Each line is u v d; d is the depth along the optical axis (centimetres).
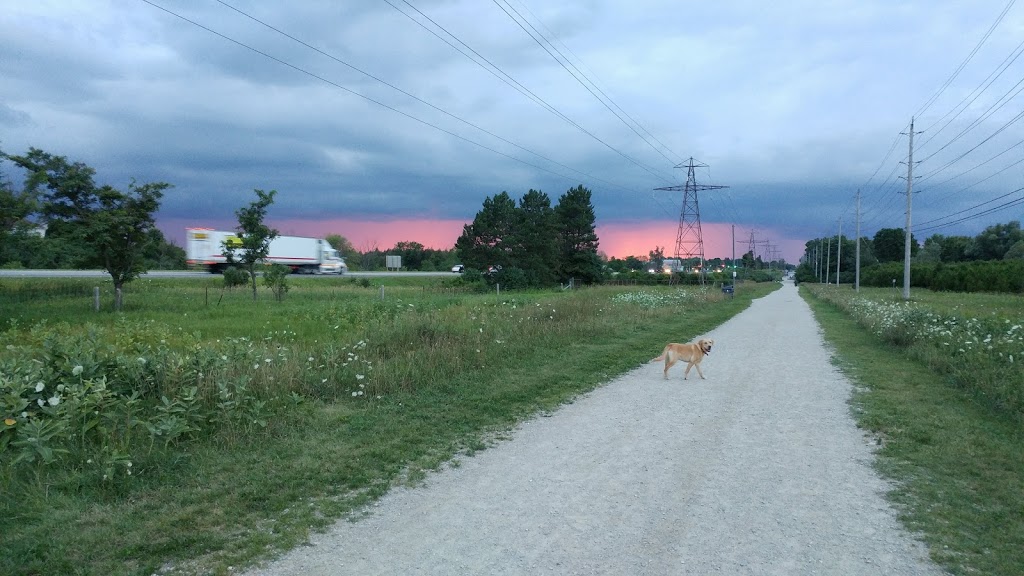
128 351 1005
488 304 2298
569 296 3011
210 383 749
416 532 451
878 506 505
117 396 692
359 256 10144
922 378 1092
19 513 451
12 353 814
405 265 9569
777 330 2102
